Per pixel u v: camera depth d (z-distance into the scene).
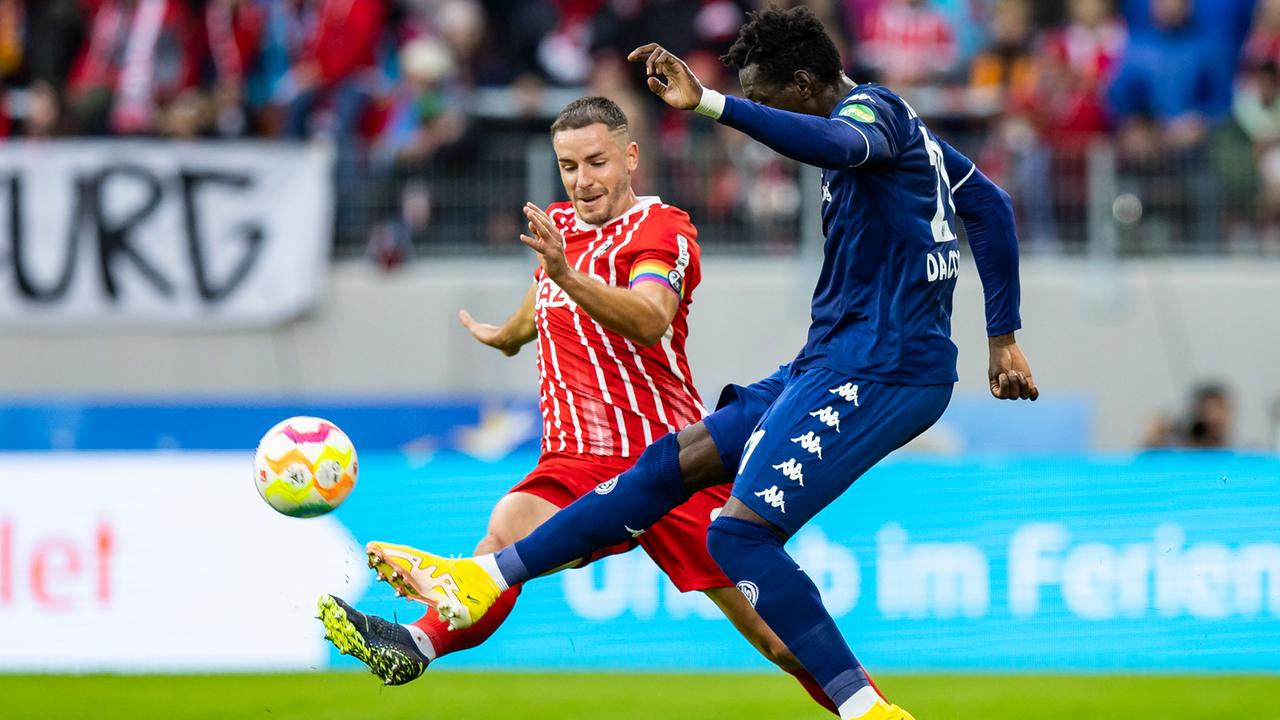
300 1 42.22
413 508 31.38
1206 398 37.72
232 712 26.75
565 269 17.12
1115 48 43.25
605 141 18.81
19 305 39.28
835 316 17.44
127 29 41.72
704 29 41.91
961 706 27.19
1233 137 41.12
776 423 17.27
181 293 39.75
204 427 38.62
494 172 40.53
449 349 40.62
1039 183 40.78
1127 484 31.53
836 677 17.20
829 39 17.61
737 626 20.03
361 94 40.94
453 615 17.41
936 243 17.38
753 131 15.73
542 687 29.41
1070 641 31.16
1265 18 42.41
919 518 31.27
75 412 38.56
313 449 18.14
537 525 19.19
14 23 42.09
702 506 19.52
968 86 42.22
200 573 31.27
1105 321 41.44
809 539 31.00
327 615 17.61
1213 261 41.50
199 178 39.69
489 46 42.97
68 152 39.31
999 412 40.72
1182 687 29.30
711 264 40.69
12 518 31.12
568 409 19.50
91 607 31.19
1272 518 31.56
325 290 40.50
